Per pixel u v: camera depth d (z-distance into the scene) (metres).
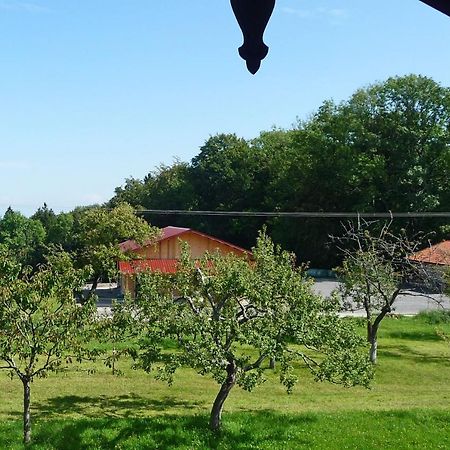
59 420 20.30
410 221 68.00
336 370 20.98
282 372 21.12
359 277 31.86
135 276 22.70
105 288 60.88
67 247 83.81
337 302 22.66
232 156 88.44
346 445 19.97
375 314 35.03
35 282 18.88
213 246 54.19
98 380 26.36
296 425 21.20
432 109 68.31
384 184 68.25
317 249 74.94
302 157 74.31
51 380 26.03
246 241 86.50
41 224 93.44
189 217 88.75
